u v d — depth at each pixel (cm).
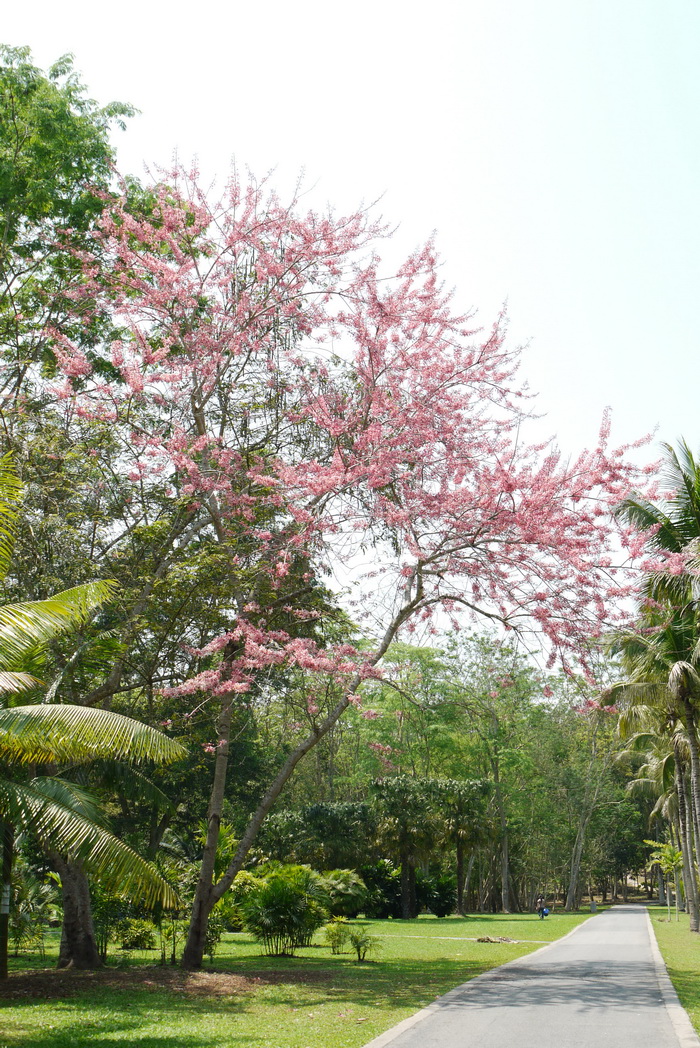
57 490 1908
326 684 1939
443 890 4666
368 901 3950
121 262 1983
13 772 1466
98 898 1997
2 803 1095
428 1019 1174
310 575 1892
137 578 1950
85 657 1720
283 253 1962
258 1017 1230
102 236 1995
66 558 1881
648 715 2919
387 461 1697
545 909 4578
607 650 1873
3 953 1547
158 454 1806
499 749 5094
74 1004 1351
